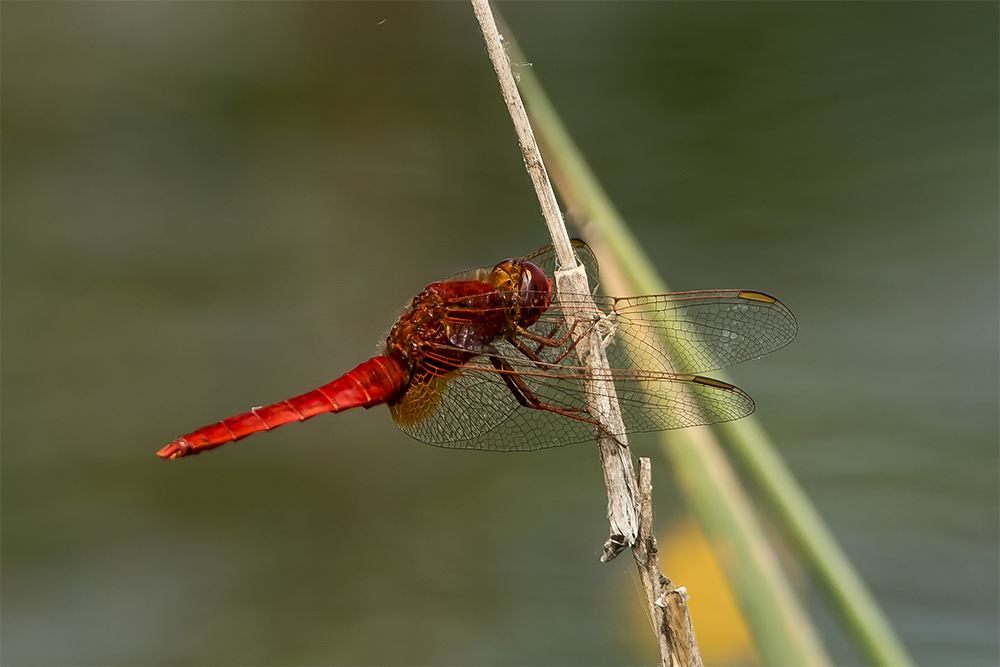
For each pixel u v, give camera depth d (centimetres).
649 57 173
